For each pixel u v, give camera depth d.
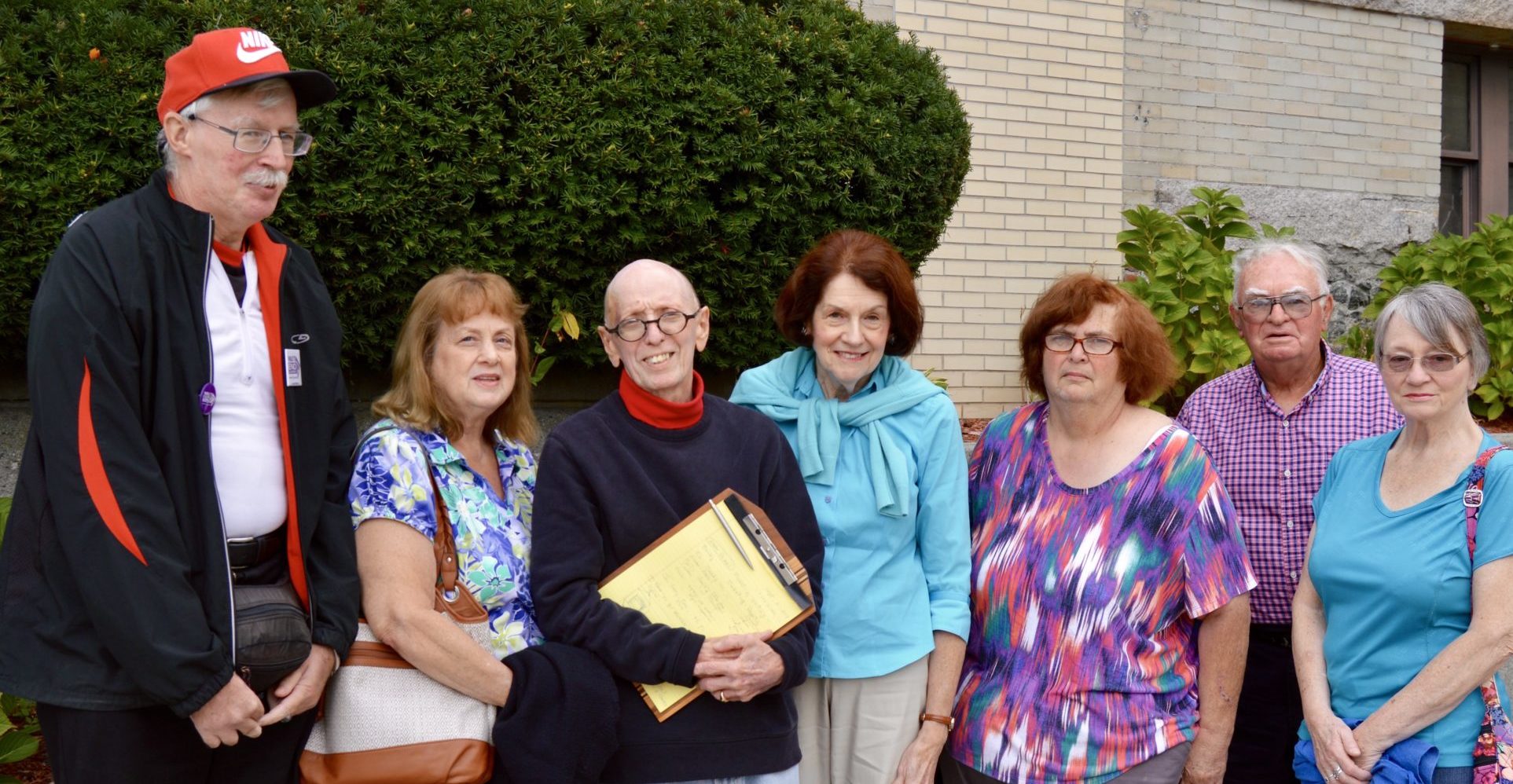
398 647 2.36
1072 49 7.01
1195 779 2.76
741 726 2.46
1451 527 2.55
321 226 3.77
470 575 2.47
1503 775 2.48
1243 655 2.74
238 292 2.36
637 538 2.53
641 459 2.59
